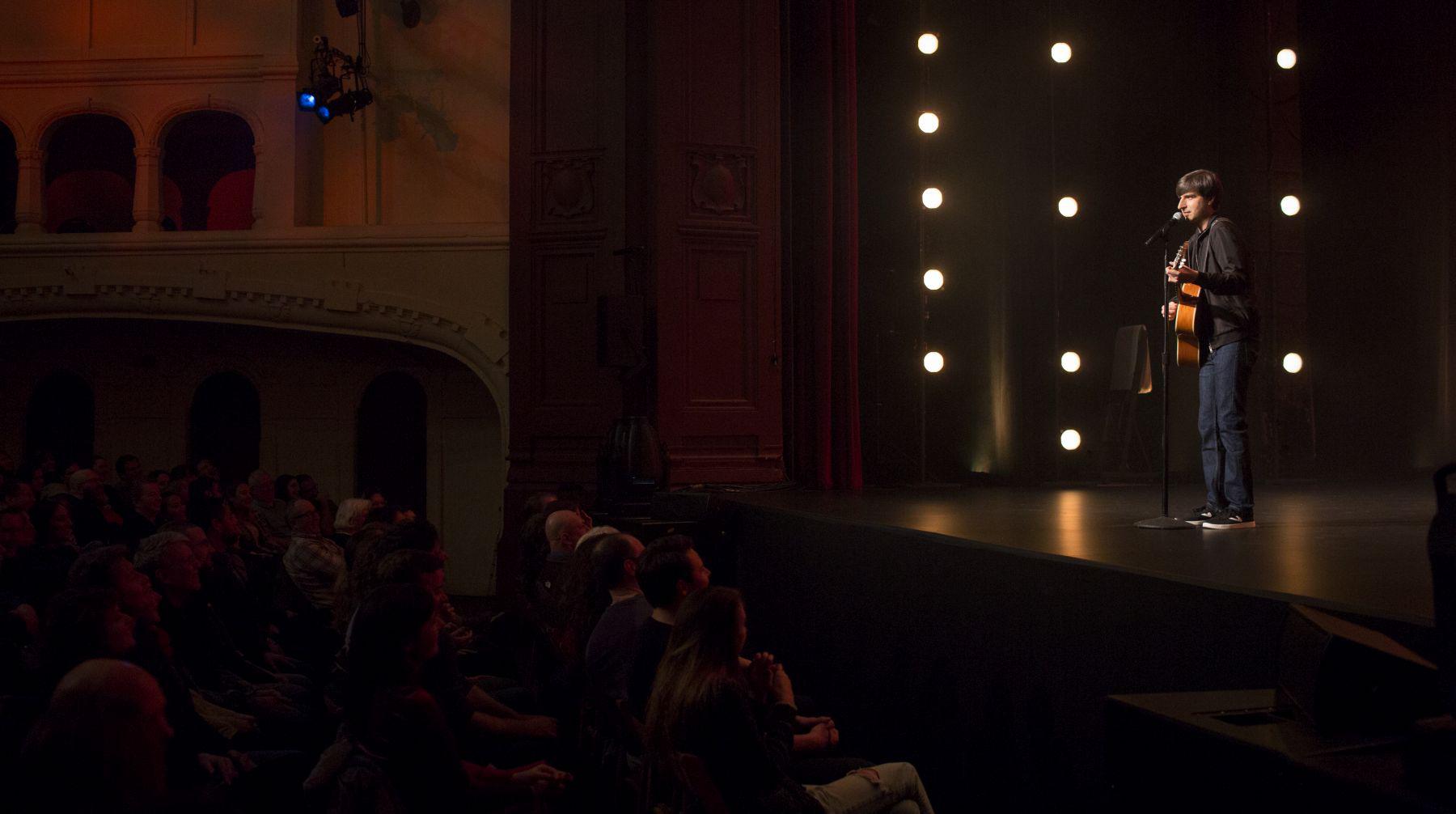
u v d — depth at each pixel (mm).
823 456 9094
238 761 3736
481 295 10477
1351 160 10078
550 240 9453
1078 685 3391
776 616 6473
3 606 3879
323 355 12312
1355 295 10070
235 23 11195
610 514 7848
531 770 3299
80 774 1523
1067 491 8227
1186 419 9523
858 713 5164
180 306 10664
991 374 9789
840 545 5398
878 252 9852
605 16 9375
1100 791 3246
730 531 7379
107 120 11812
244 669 4926
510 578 9352
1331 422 10062
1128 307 9852
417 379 12312
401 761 2639
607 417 9242
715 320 8953
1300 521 5051
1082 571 3375
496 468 12195
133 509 7523
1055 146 9805
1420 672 1770
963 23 9930
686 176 8914
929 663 4418
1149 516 5516
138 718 1569
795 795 2701
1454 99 9875
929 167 9898
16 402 12227
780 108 9211
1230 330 4715
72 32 11305
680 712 2678
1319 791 1592
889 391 9812
